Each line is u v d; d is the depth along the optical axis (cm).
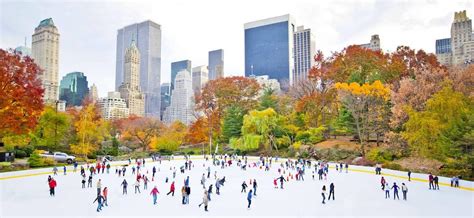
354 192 3022
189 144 9356
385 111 5547
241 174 4331
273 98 8250
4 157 4778
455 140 3912
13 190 3066
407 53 7444
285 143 6962
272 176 4131
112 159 6588
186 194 2500
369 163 5006
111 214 2184
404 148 4850
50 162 4891
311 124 7306
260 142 7150
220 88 8519
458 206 2456
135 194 2880
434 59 7362
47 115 6041
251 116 7038
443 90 4256
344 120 6284
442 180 3572
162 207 2386
